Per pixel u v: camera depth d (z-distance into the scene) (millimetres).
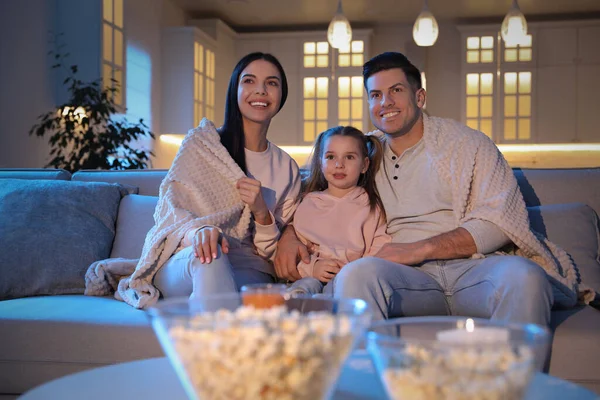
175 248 1790
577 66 7004
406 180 2002
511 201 1842
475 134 1979
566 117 7043
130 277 1830
